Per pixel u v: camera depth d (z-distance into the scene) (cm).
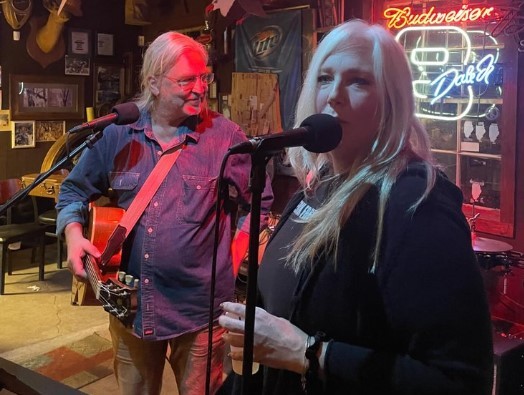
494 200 333
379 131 92
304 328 95
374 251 86
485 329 82
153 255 178
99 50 588
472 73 330
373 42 91
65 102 570
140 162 187
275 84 440
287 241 104
